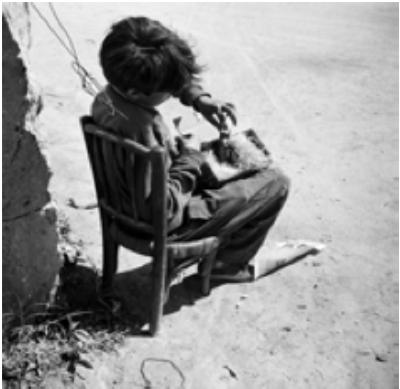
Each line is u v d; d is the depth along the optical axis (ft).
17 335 9.34
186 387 9.32
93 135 8.98
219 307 10.89
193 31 25.27
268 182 10.12
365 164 16.17
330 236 13.15
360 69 22.70
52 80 18.81
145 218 9.14
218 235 9.89
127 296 10.88
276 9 29.37
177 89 8.50
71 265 11.11
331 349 10.25
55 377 9.04
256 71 21.84
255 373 9.68
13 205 8.76
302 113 18.90
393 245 12.98
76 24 24.29
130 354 9.71
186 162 9.35
